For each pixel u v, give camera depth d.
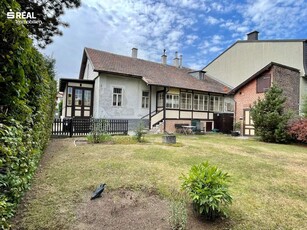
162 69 18.23
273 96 12.00
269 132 11.54
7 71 1.70
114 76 14.02
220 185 2.80
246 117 15.27
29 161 2.46
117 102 14.21
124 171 4.66
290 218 2.95
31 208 2.89
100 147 7.46
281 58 16.80
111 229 2.51
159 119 15.00
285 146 10.22
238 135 14.82
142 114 15.38
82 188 3.67
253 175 4.86
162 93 15.41
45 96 4.05
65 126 10.52
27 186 2.47
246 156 7.02
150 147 7.72
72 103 13.87
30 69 2.41
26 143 2.38
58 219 2.66
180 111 15.98
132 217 2.79
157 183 4.01
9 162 1.72
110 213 2.88
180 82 16.41
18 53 1.75
